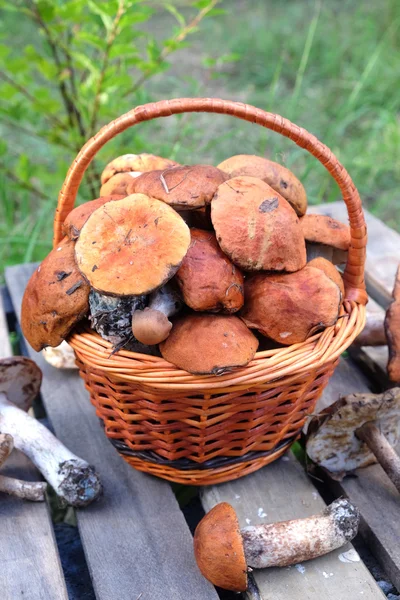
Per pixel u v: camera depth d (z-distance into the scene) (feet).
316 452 2.48
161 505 2.46
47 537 2.36
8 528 2.38
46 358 2.99
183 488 2.74
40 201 5.44
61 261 2.29
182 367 2.11
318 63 7.67
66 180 2.38
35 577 2.25
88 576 2.51
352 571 2.26
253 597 2.20
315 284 2.23
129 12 3.34
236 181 2.27
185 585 2.23
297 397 2.33
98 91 3.65
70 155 4.63
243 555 2.10
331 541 2.25
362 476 2.58
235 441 2.37
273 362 2.15
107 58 3.49
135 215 2.17
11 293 3.47
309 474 2.58
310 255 2.57
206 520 2.19
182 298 2.23
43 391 2.92
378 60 7.07
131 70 7.28
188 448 2.35
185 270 2.17
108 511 2.44
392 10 7.84
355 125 6.43
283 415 2.36
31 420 2.57
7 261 4.42
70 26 3.98
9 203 4.97
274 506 2.44
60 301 2.24
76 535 2.67
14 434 2.54
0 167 4.31
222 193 2.23
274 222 2.22
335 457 2.51
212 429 2.28
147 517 2.42
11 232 4.51
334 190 4.94
